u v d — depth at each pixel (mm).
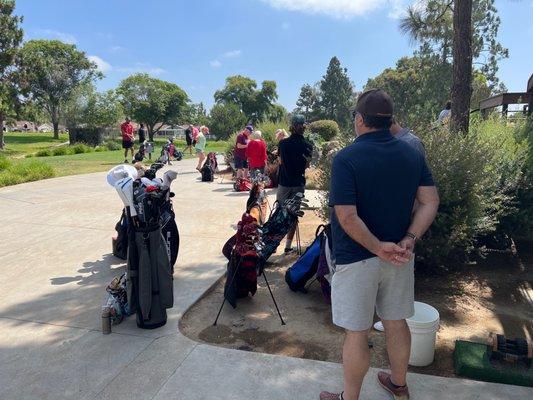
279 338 3816
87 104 56188
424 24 14203
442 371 3283
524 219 5906
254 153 11250
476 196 4824
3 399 2941
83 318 4109
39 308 4332
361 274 2432
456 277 5207
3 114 42531
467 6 6711
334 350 3602
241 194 10867
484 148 5164
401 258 2350
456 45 6820
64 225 7645
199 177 14203
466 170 4793
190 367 3289
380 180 2377
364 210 2414
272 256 6027
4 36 39438
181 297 4566
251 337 3840
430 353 3336
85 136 41969
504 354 3178
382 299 2594
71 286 4887
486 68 30484
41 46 67250
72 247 6363
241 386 3055
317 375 3182
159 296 3871
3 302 4480
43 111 69312
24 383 3115
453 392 2963
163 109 73312
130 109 72125
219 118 79250
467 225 4887
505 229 5980
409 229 2506
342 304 2496
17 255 6012
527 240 6668
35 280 5082
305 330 3959
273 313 4312
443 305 4504
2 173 12977
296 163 5961
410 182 2457
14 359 3424
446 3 12594
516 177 5891
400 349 2707
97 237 6879
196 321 4141
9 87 41000
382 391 2980
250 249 4340
